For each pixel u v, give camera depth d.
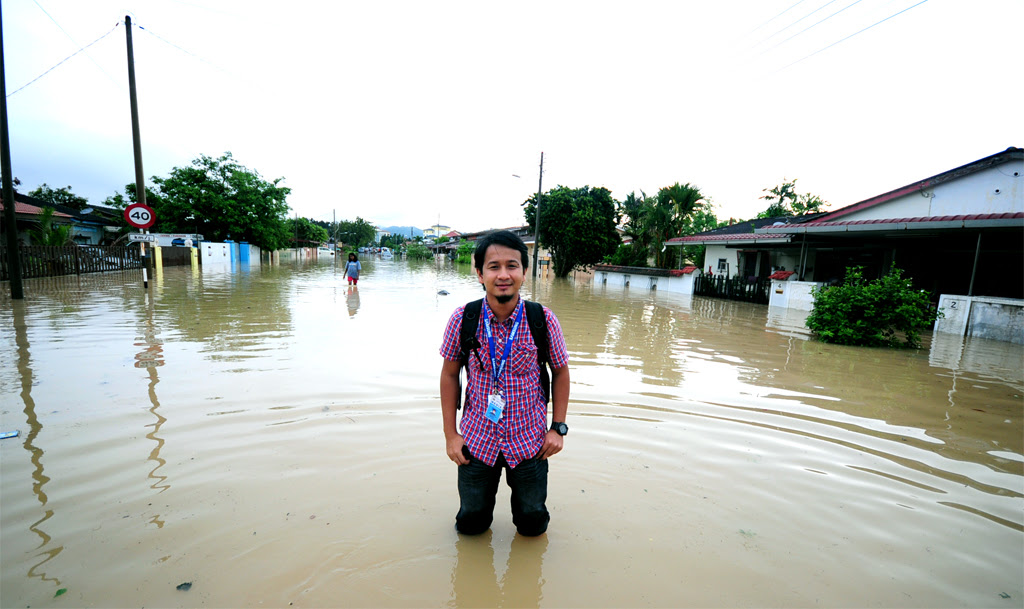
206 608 1.95
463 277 28.95
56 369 5.34
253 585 2.09
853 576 2.29
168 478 3.02
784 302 15.55
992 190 12.01
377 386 5.07
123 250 21.12
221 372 5.43
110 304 10.52
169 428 3.81
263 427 3.89
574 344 7.97
